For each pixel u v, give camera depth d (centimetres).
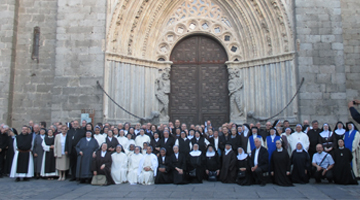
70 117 1334
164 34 1600
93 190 910
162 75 1570
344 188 923
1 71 1448
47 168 1094
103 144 1016
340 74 1332
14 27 1485
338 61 1340
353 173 988
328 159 994
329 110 1312
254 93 1507
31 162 1094
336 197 802
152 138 1136
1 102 1427
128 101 1452
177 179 1000
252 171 990
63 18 1395
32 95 1473
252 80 1516
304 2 1375
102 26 1382
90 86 1348
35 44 1503
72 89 1351
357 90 1430
